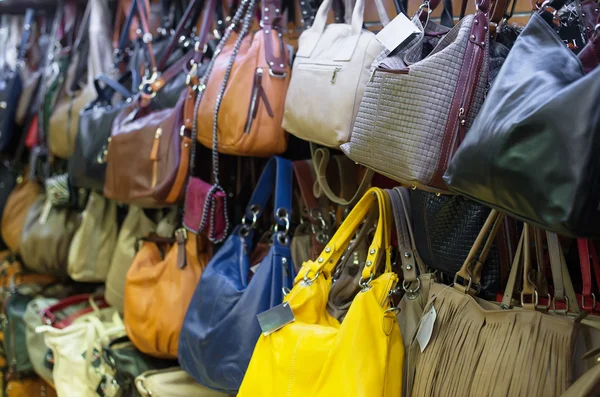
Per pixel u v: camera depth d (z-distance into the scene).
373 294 1.03
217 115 1.32
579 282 1.05
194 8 1.69
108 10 2.01
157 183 1.46
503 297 0.96
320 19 1.25
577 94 0.64
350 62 1.12
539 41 0.78
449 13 1.16
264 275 1.24
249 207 1.37
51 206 2.04
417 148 0.88
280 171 1.29
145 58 1.83
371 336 1.00
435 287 1.03
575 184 0.63
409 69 0.89
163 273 1.52
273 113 1.29
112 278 1.79
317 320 1.12
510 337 0.88
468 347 0.92
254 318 1.21
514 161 0.69
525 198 0.68
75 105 1.91
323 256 1.12
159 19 2.00
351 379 0.97
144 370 1.54
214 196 1.37
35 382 2.11
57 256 2.03
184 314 1.46
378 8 1.21
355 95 1.10
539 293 0.94
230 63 1.33
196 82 1.43
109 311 1.89
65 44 2.22
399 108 0.91
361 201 1.14
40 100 2.12
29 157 2.34
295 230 1.42
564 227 0.64
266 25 1.33
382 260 1.25
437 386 0.94
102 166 1.68
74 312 1.93
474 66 0.89
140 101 1.60
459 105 0.88
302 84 1.19
